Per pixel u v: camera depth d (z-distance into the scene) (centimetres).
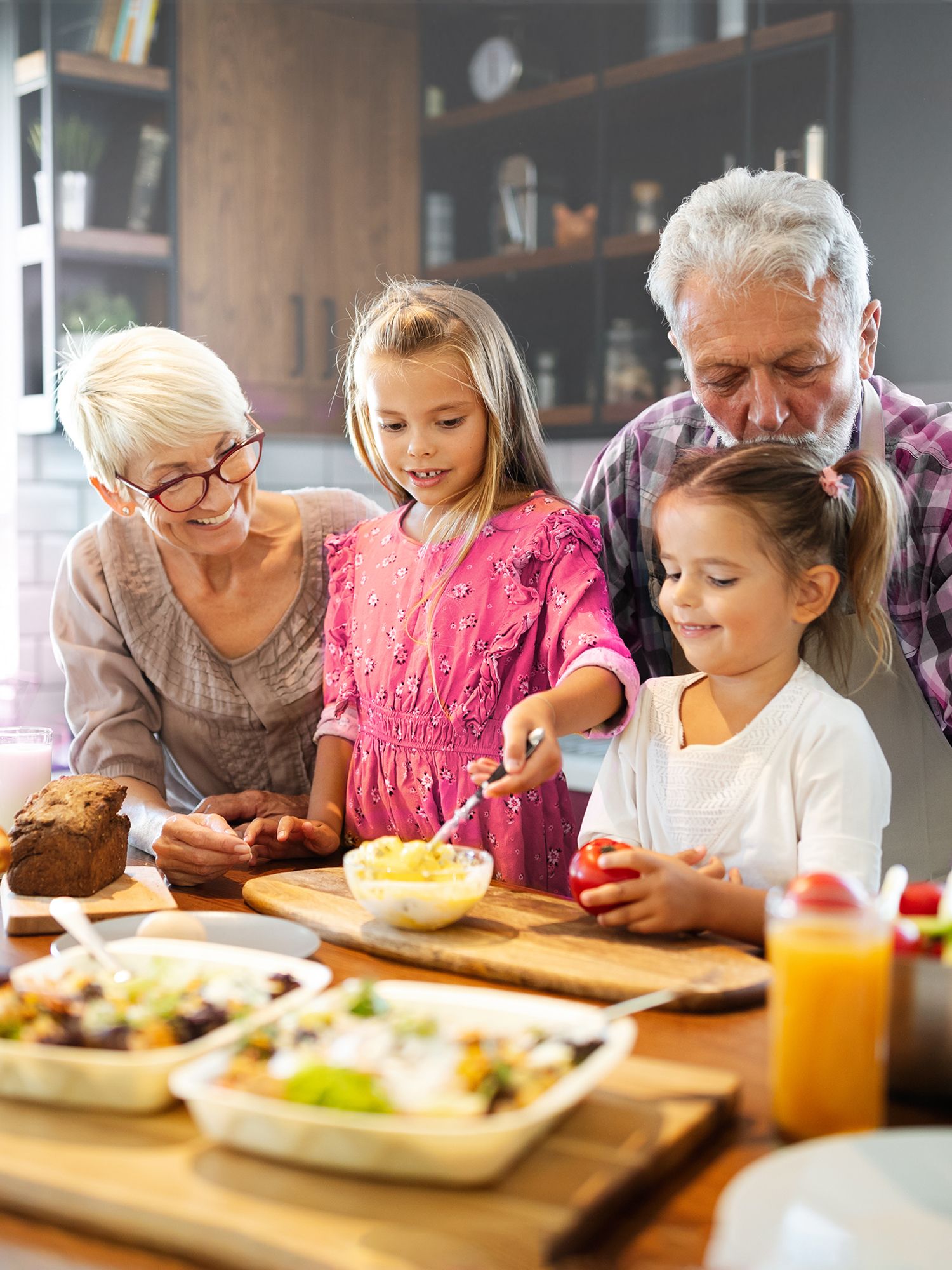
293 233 340
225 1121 72
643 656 180
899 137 251
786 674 128
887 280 256
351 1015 83
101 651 174
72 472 346
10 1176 72
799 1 265
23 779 157
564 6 312
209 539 158
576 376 320
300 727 176
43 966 95
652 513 171
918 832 156
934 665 152
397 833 153
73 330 311
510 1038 81
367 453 165
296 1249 64
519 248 327
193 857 135
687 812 127
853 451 143
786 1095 77
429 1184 69
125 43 312
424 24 338
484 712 146
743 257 135
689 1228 69
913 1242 60
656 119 295
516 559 147
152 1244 68
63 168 305
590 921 117
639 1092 80
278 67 332
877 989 75
